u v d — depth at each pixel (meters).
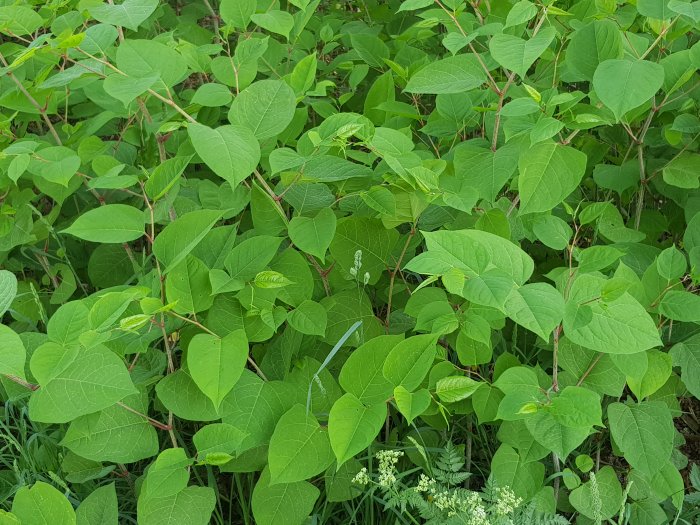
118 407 0.83
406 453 0.94
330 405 0.85
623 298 0.75
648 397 0.94
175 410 0.79
